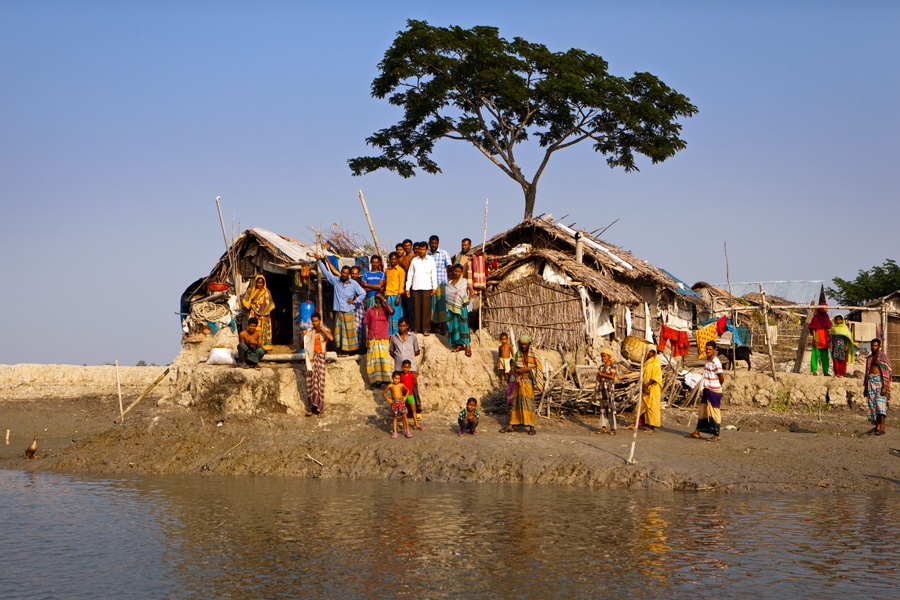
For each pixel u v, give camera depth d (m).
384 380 19.89
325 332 19.55
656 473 15.28
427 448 17.09
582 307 21.64
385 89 32.25
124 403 28.22
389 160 34.06
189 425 19.61
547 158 33.44
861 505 13.60
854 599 9.37
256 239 22.91
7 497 15.27
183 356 22.73
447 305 20.53
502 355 20.12
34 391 29.64
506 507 13.63
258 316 21.69
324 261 21.28
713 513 13.11
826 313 23.52
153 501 14.73
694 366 25.77
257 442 18.30
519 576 10.25
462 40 31.48
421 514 13.27
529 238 26.80
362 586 10.02
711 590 9.70
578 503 13.88
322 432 18.48
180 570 10.78
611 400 18.28
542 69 32.12
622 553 11.09
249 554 11.37
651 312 27.25
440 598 9.60
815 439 17.77
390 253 22.92
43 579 10.52
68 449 19.88
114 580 10.45
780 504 13.73
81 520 13.42
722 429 19.47
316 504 14.16
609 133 32.81
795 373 23.28
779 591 9.63
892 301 29.38
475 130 32.53
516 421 18.02
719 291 33.44
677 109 33.00
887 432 18.61
